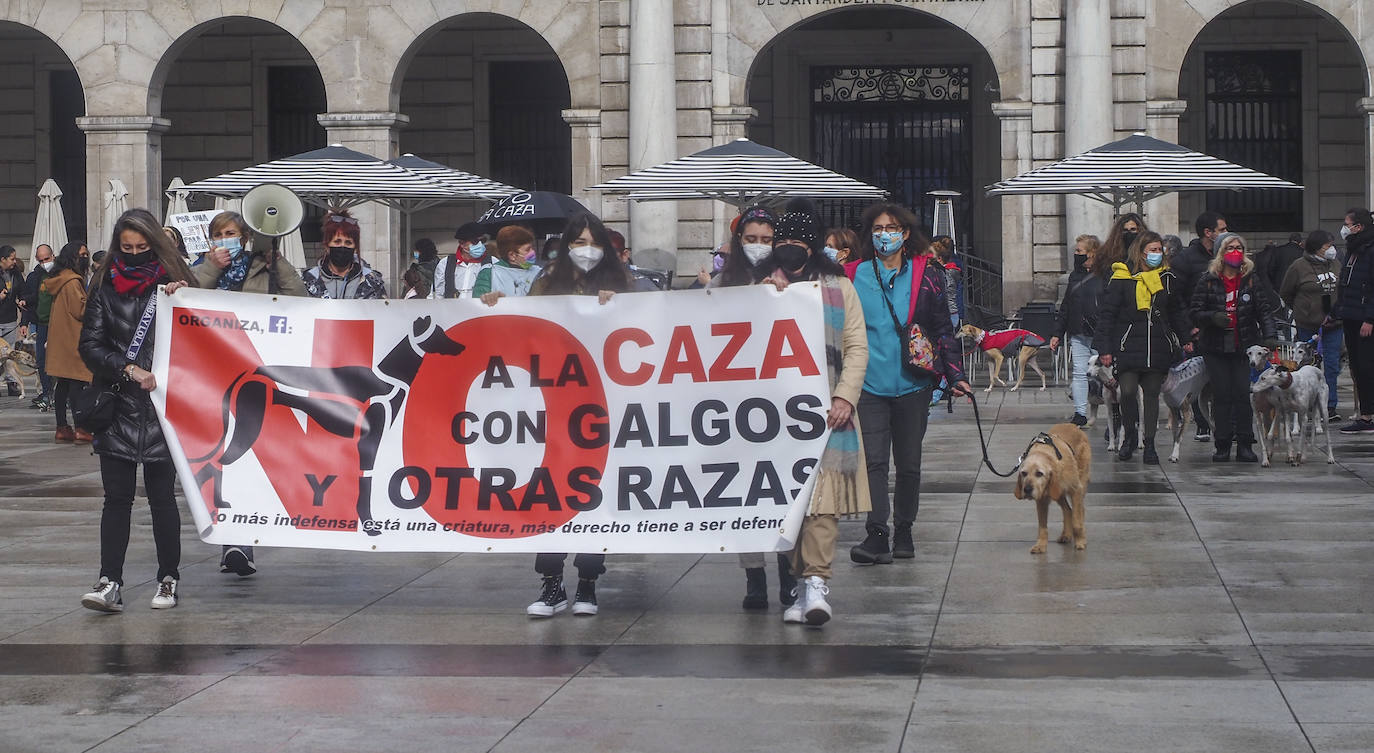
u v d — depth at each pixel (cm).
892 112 3102
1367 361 1681
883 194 2023
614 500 844
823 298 833
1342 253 2866
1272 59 2977
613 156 2647
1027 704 664
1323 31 2953
